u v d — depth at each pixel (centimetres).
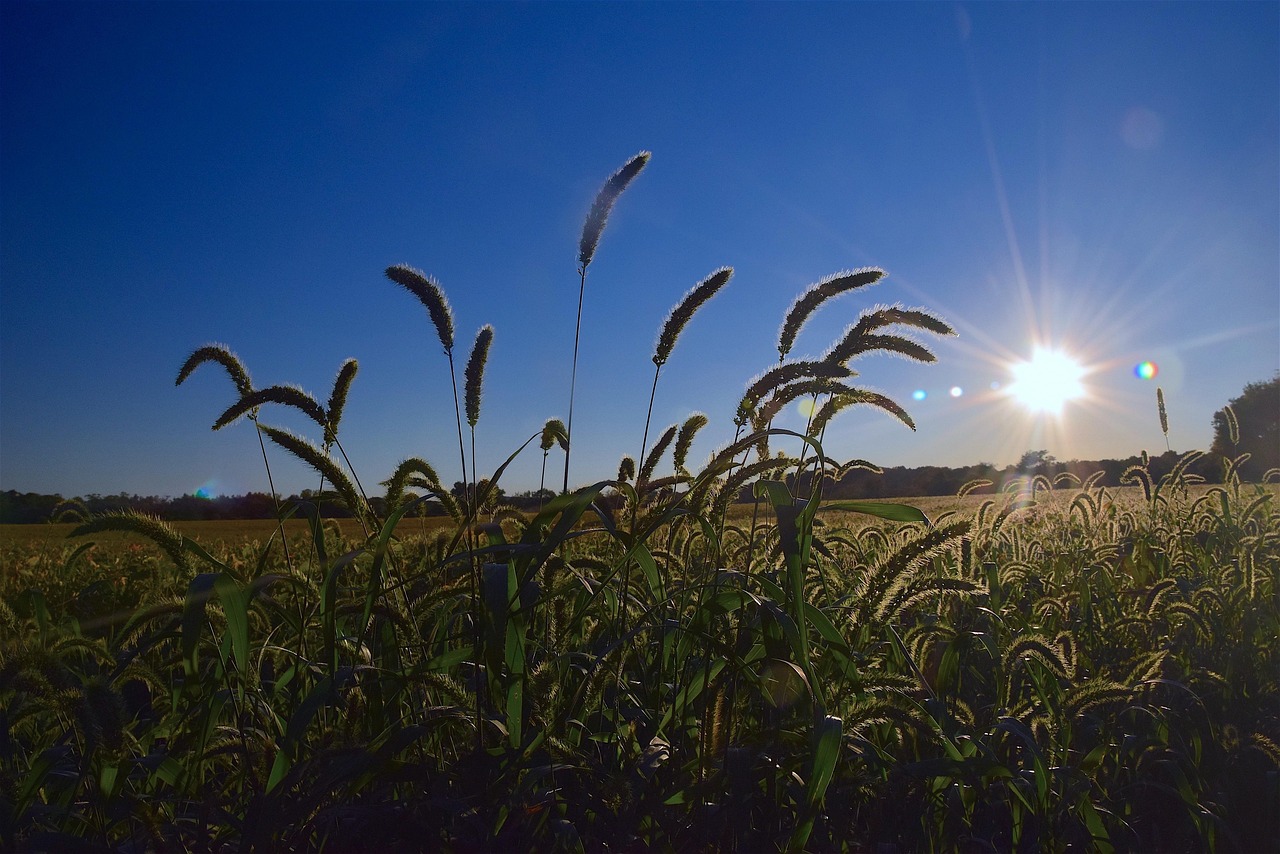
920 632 356
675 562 372
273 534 321
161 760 272
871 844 302
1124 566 672
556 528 267
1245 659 467
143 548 939
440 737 312
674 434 378
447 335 337
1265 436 1406
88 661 324
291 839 268
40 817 290
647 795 274
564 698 302
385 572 337
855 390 336
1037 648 337
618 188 370
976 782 291
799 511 263
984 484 603
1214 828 328
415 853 267
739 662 270
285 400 314
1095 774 344
